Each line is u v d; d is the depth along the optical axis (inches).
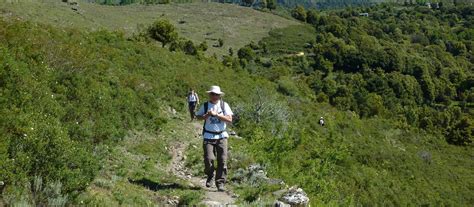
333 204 449.4
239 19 5162.4
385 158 1385.3
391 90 3767.2
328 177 653.9
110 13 3902.6
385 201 948.6
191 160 487.5
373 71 4163.4
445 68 4805.6
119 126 551.5
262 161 501.0
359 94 3157.0
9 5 1768.0
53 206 236.7
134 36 2255.2
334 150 754.2
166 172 429.1
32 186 244.4
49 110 416.2
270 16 5536.4
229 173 426.0
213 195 340.8
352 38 5078.7
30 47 559.8
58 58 598.2
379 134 1845.5
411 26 6825.8
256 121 900.0
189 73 1162.6
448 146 2224.4
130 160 442.3
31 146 253.0
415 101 3981.3
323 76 3907.5
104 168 371.2
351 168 994.1
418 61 4468.5
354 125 1694.1
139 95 747.4
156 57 1121.4
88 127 467.2
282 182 420.5
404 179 1272.1
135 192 315.9
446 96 4254.4
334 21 5890.8
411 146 1951.3
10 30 586.6
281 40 4707.2
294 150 676.1
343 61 4291.3
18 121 279.0
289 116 1112.8
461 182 1534.2
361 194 880.9
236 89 1272.1
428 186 1312.7
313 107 1720.0
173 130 663.8
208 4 5634.8
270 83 1867.6
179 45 2378.2
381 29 6392.7
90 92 562.6
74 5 3592.5
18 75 391.5
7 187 231.0
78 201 251.9
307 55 4343.0
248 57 3745.1
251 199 342.3
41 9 2165.4
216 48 3907.5
